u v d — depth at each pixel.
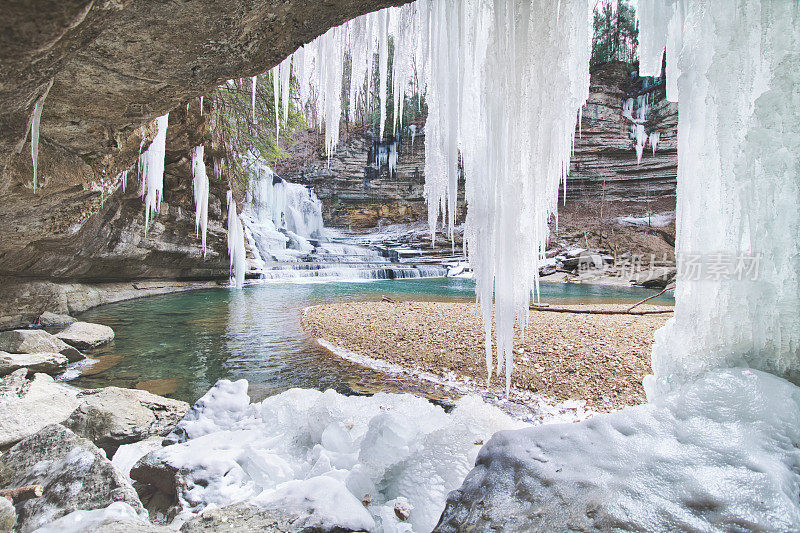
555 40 2.78
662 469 1.49
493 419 2.94
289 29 2.16
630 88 25.80
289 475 2.32
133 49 2.00
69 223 4.10
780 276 1.93
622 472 1.52
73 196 3.64
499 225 2.98
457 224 26.34
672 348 2.31
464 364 5.37
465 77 3.43
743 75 2.01
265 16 1.97
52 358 4.79
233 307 10.12
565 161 3.61
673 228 21.66
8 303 6.73
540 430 1.89
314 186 30.02
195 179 10.77
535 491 1.53
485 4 3.11
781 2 1.86
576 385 4.52
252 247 18.77
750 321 2.01
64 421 3.02
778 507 1.22
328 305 10.61
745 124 2.02
